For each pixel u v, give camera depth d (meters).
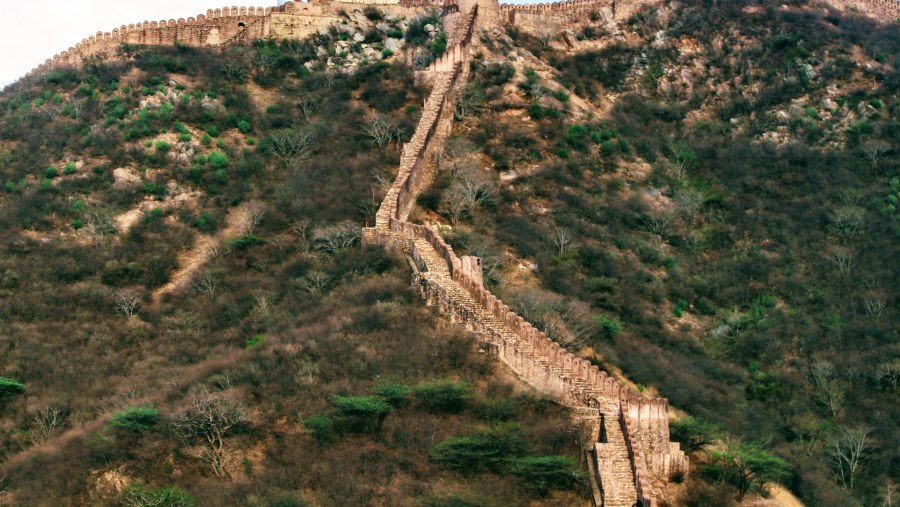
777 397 88.81
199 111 118.75
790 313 101.06
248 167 111.88
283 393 71.38
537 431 65.44
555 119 119.88
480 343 74.81
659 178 117.69
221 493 62.91
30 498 65.12
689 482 67.06
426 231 91.06
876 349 95.56
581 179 112.12
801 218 114.38
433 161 108.88
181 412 69.44
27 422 76.75
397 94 120.81
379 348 74.75
